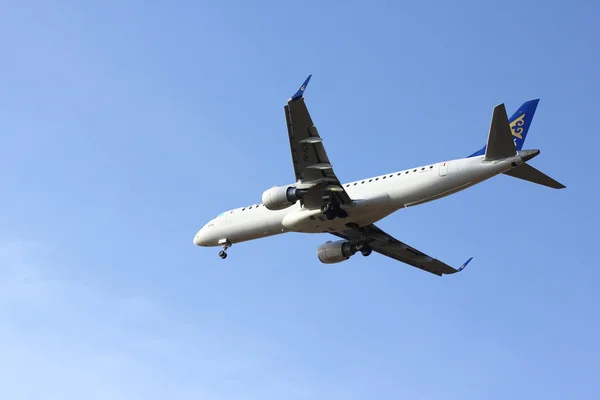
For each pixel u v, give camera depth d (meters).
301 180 107.12
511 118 114.06
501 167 105.00
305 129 100.50
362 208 111.38
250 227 126.94
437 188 108.75
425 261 134.12
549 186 106.31
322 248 127.06
